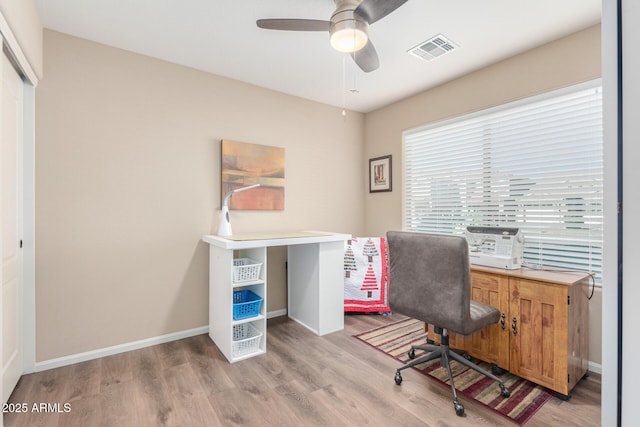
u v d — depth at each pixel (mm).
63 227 2279
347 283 3412
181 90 2764
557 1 1931
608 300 654
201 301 2881
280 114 3350
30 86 2133
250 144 3107
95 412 1775
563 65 2334
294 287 3271
